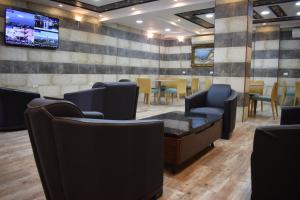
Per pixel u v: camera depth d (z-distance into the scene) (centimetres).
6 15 555
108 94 400
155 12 680
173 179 248
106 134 147
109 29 833
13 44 576
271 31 864
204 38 1023
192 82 957
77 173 148
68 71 712
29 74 620
